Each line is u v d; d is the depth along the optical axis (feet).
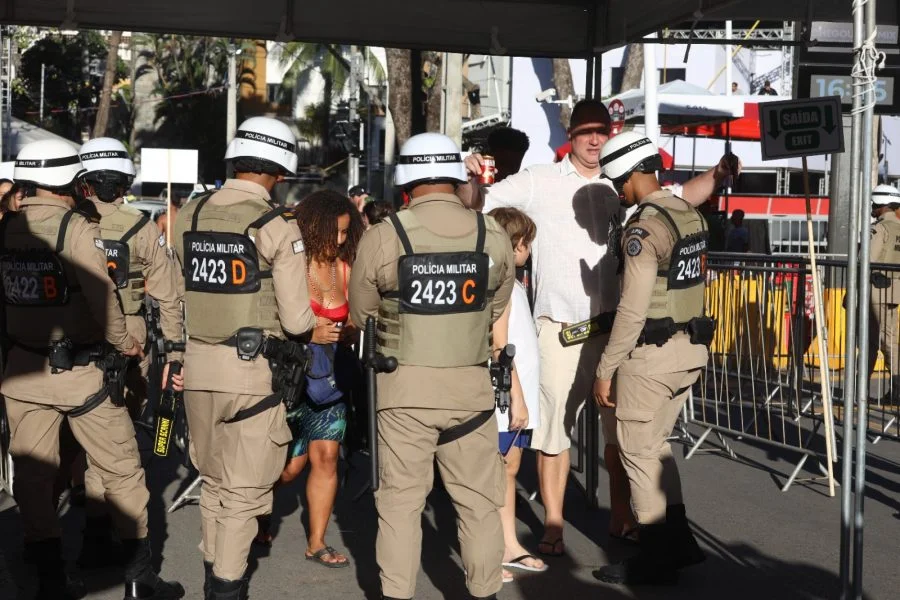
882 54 14.71
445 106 72.38
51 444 16.12
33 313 15.69
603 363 17.10
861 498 15.11
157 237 20.42
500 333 17.06
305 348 15.47
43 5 22.75
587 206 19.72
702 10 19.57
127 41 161.89
